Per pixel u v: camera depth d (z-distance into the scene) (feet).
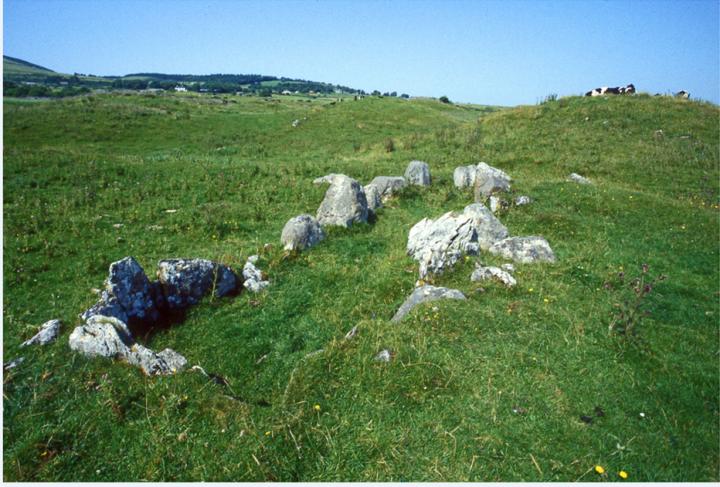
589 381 21.81
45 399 19.52
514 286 30.63
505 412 19.40
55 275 34.91
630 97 111.55
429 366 21.75
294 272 36.42
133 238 42.98
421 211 54.70
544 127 98.48
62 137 114.52
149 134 125.08
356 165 78.13
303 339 27.68
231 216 50.06
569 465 17.03
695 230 46.50
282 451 17.38
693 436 18.94
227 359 25.59
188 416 19.11
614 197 54.85
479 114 205.05
